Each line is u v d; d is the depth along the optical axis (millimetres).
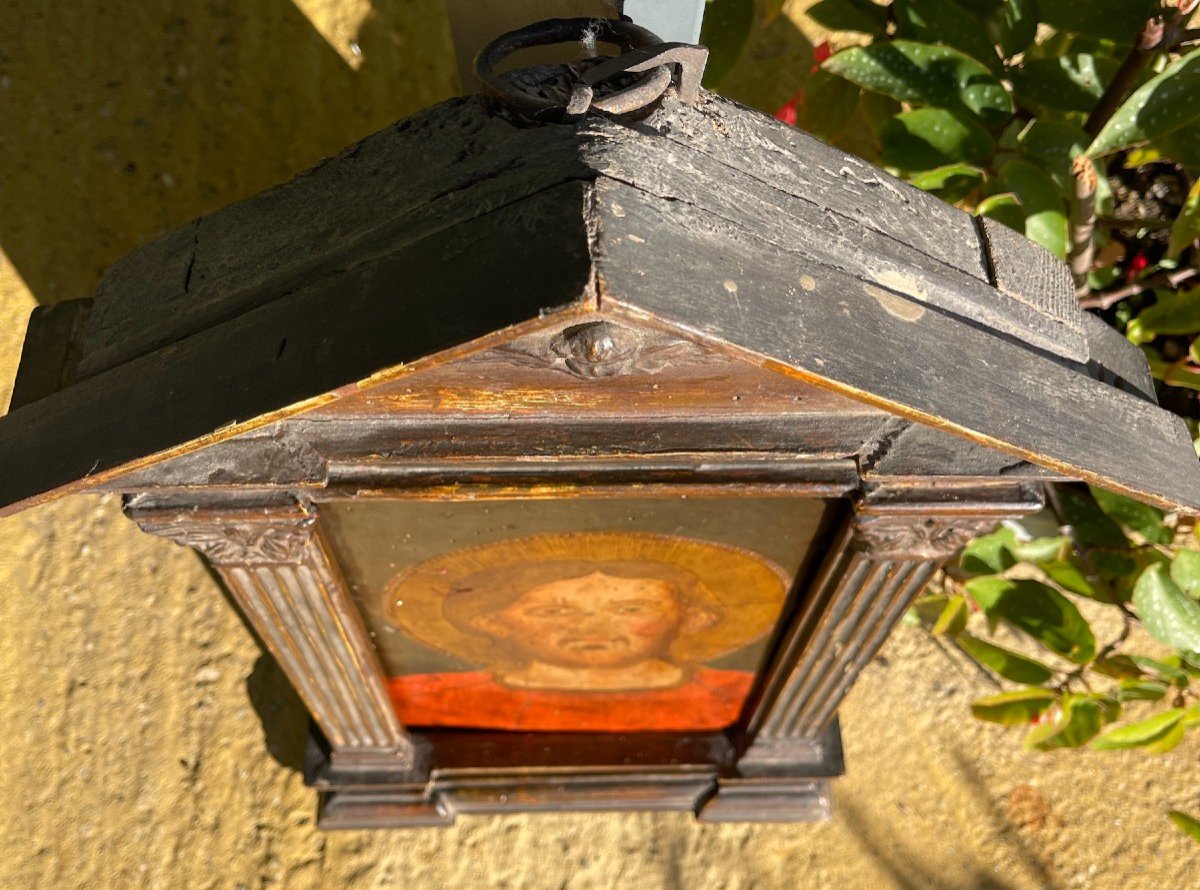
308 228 1395
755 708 2338
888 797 2670
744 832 2631
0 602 2807
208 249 1476
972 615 2916
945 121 2174
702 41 2363
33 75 3402
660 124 1292
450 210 1237
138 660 2768
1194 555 2207
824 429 1465
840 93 2496
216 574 2871
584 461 1474
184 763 2658
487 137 1297
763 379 1359
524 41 1374
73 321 1706
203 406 1300
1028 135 2244
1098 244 2428
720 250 1195
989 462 1464
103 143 3338
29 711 2695
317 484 1468
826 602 1864
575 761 2443
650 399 1396
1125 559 2371
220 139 3377
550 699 2352
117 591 2838
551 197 1150
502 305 1102
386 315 1191
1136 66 2096
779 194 1328
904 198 1452
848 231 1357
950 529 1628
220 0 3531
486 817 2627
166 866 2551
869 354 1242
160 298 1479
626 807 2588
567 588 1927
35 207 3248
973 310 1415
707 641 2105
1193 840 2609
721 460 1478
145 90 3408
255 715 2717
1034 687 2305
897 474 1456
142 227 3262
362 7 3551
